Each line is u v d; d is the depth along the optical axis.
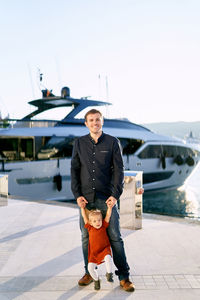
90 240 1.98
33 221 4.21
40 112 14.78
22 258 2.75
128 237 3.37
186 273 2.35
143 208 15.17
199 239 3.28
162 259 2.67
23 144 11.96
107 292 2.02
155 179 16.31
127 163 14.58
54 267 2.52
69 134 12.59
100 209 2.05
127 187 3.73
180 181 17.95
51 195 12.31
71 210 4.97
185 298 1.93
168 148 16.50
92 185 2.03
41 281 2.23
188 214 14.19
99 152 2.03
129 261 2.62
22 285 2.16
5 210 4.98
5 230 3.75
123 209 3.75
